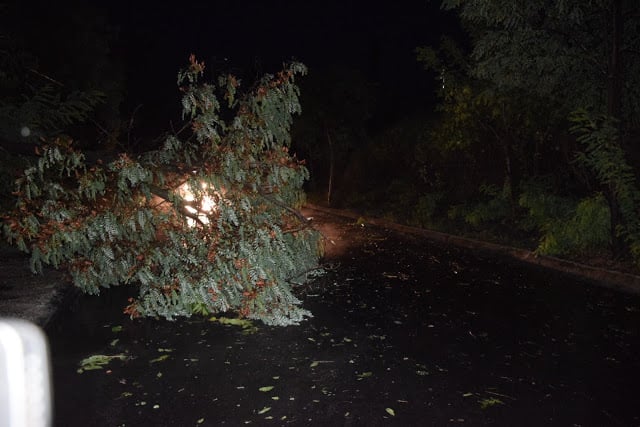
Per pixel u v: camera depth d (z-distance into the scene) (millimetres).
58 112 11453
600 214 10906
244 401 4980
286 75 8852
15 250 10680
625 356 6121
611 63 10609
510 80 12258
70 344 6484
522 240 13383
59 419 4633
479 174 17281
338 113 24453
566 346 6434
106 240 8070
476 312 7848
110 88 19500
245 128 8617
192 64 8422
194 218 8383
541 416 4719
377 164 23547
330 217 20750
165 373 5609
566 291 9070
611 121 10539
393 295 8820
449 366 5816
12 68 11820
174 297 7539
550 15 11141
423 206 17312
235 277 7887
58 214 7629
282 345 6473
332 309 8031
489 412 4777
